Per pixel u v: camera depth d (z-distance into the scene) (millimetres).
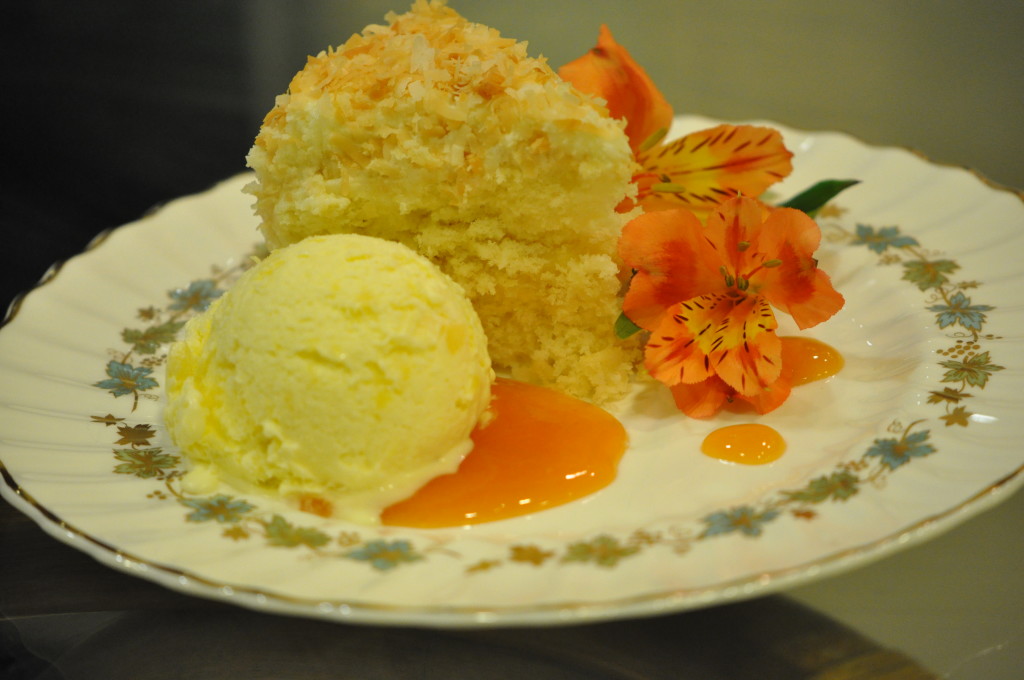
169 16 487
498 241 268
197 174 381
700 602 192
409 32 276
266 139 266
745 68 414
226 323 238
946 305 272
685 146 299
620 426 255
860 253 299
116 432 252
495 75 254
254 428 233
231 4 494
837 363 265
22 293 290
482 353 249
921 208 312
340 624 217
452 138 258
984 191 308
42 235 350
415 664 208
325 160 265
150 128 408
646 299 256
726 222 254
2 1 491
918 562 221
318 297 233
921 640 206
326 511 229
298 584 202
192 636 215
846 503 214
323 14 471
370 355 229
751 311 254
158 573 203
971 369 247
